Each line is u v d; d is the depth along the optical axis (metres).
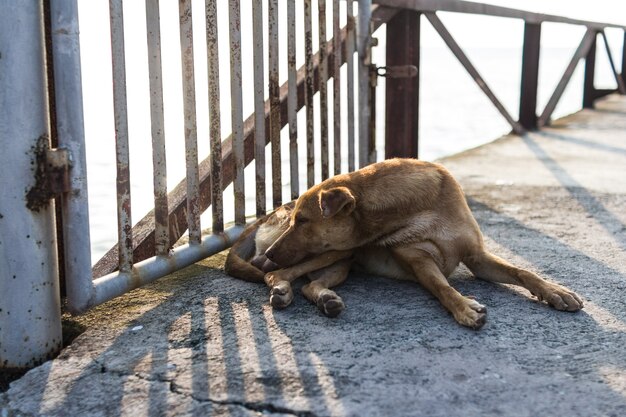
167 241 3.41
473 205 5.39
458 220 3.51
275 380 2.47
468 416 2.21
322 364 2.58
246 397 2.37
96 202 6.48
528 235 4.49
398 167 3.59
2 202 2.62
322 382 2.44
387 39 5.61
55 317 2.82
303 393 2.38
